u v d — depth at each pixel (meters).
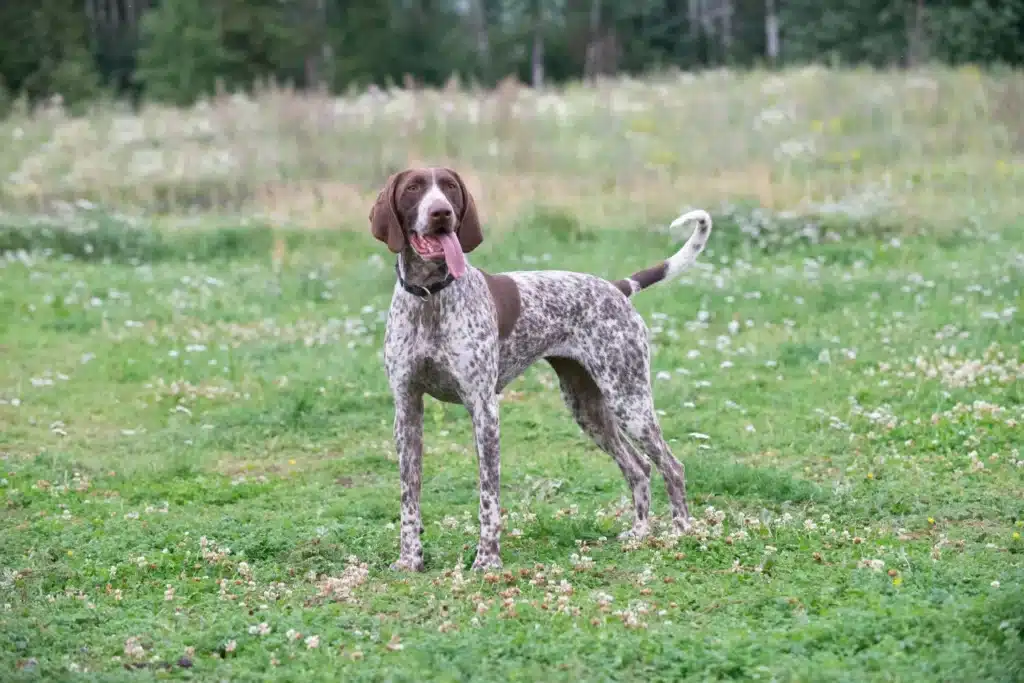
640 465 6.69
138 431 8.96
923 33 32.66
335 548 6.32
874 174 17.75
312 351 11.05
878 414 8.48
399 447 6.11
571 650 4.80
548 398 9.66
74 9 39.00
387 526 6.70
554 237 15.27
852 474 7.53
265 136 20.81
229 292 13.47
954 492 7.03
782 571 5.78
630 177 17.69
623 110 22.80
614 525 6.72
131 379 10.34
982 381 9.16
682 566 5.92
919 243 14.52
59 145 20.78
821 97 22.81
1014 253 13.45
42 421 9.14
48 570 6.00
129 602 5.59
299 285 13.63
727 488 7.32
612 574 5.85
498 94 21.92
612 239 15.18
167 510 7.07
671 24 43.00
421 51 40.25
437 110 21.30
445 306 5.94
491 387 6.07
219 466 8.20
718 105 22.77
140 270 14.43
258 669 4.78
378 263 14.45
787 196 16.17
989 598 5.12
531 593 5.56
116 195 18.08
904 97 22.47
